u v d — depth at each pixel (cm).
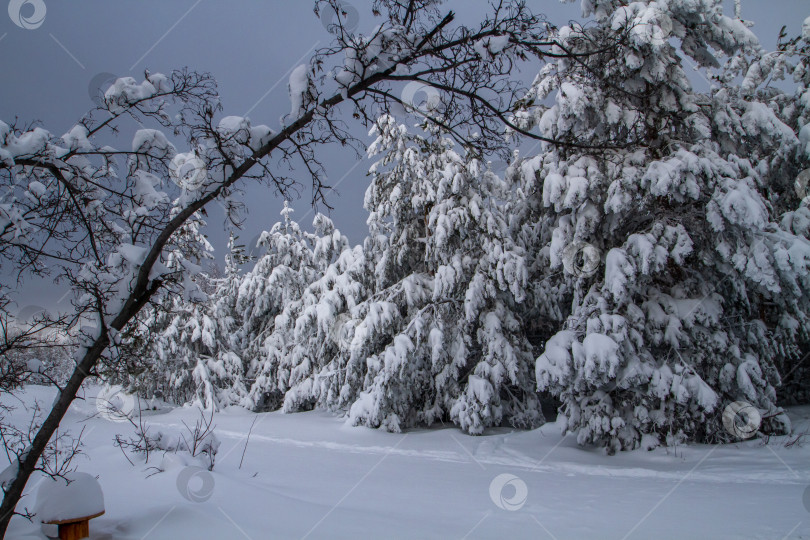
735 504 657
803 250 1149
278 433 1608
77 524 365
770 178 1548
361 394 1653
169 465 602
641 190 1170
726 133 1333
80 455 675
